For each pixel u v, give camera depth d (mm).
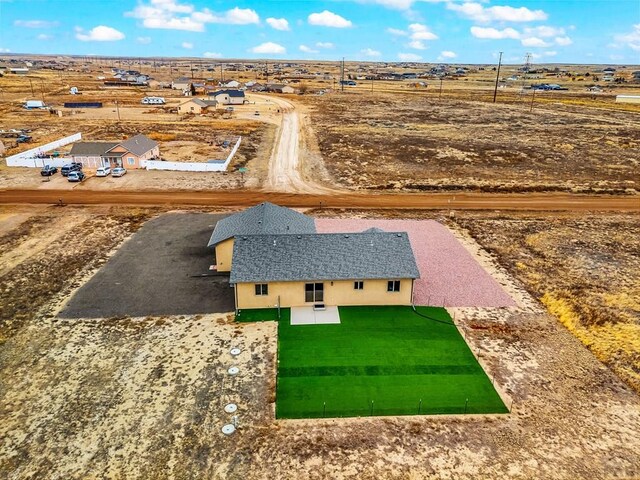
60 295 32188
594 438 20312
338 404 22266
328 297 30812
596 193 58688
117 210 49812
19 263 36875
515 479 18172
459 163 71125
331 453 19406
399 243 31953
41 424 20922
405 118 114125
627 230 46312
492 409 22047
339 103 142750
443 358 25891
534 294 33594
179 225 45594
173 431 20562
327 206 52375
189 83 173625
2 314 29766
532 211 52062
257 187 59062
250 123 103188
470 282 34969
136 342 27016
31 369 24609
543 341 27781
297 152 77188
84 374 24266
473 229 46125
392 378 24188
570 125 103375
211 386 23469
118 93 159875
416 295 32875
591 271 37188
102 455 19266
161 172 65000
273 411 21797
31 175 62312
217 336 27672
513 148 80250
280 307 30719
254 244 31234
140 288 33281
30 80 187750
